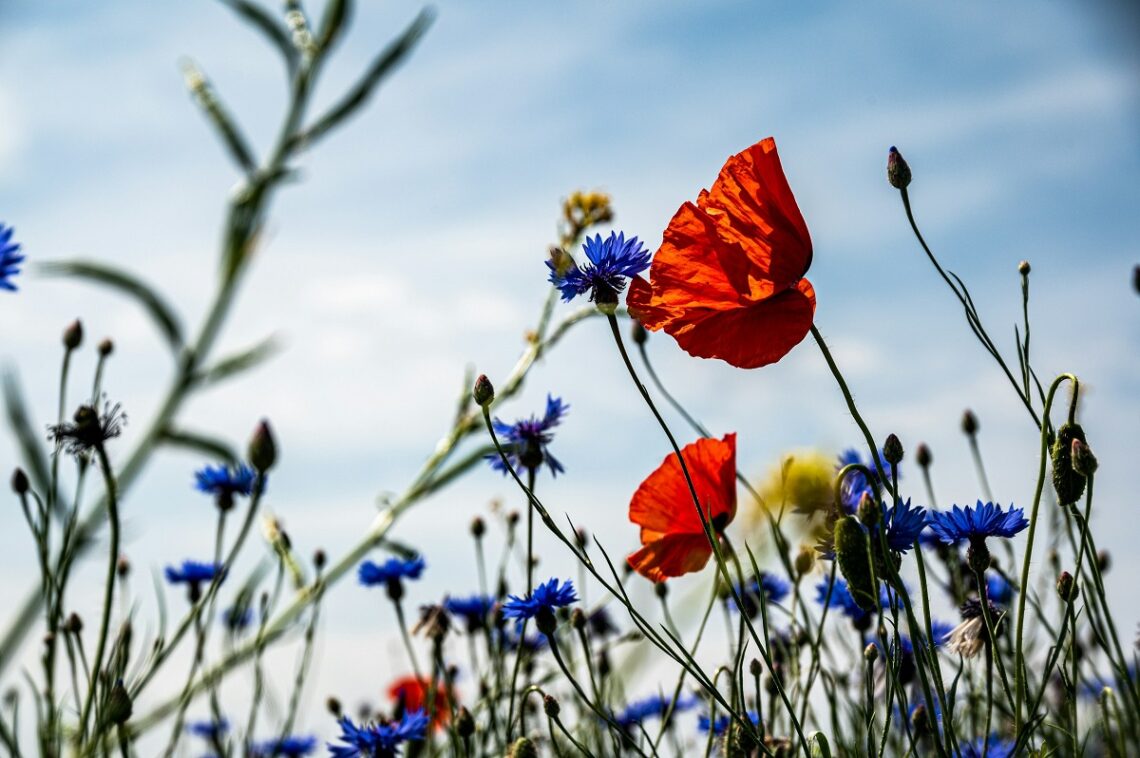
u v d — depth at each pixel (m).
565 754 0.80
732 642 0.77
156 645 0.77
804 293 0.64
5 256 0.69
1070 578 0.61
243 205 1.49
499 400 1.13
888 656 0.59
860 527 0.59
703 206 0.64
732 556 0.68
